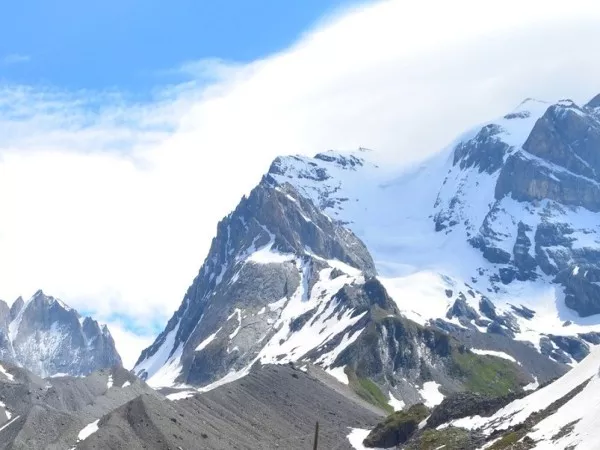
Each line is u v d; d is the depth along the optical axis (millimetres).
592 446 199750
